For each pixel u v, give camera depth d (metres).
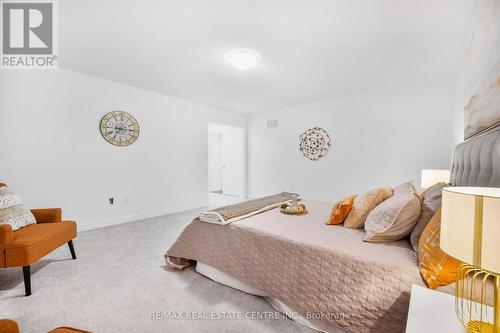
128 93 3.53
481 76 1.48
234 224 1.80
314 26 1.92
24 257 1.59
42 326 1.34
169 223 3.50
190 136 4.43
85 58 2.60
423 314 0.79
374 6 1.67
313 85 3.46
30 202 2.73
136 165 3.67
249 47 2.28
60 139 2.94
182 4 1.67
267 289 1.52
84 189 3.15
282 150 4.96
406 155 3.47
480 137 1.42
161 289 1.74
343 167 4.08
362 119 3.85
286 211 2.14
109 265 2.11
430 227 1.14
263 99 4.26
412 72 2.93
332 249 1.32
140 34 2.08
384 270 1.13
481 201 0.59
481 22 1.49
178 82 3.37
